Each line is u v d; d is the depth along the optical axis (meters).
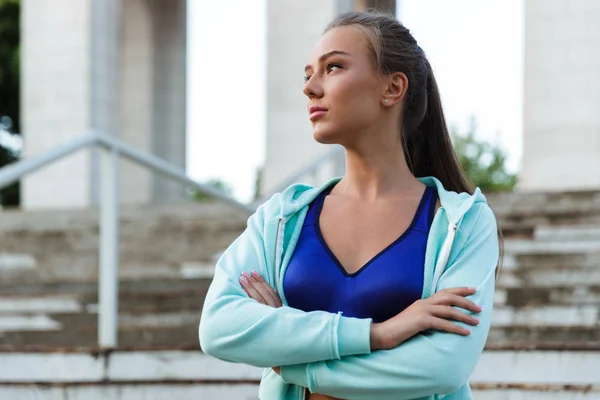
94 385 5.11
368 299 2.47
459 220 2.53
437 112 2.83
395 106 2.64
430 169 2.87
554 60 13.84
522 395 4.87
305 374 2.46
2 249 11.16
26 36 17.22
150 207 13.05
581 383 4.96
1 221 12.82
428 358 2.39
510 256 8.34
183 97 19.81
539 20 13.95
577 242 9.09
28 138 17.06
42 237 11.09
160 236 10.53
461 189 2.86
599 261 8.11
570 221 9.60
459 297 2.44
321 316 2.44
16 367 5.63
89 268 10.13
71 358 5.52
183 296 7.69
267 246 2.63
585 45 13.73
